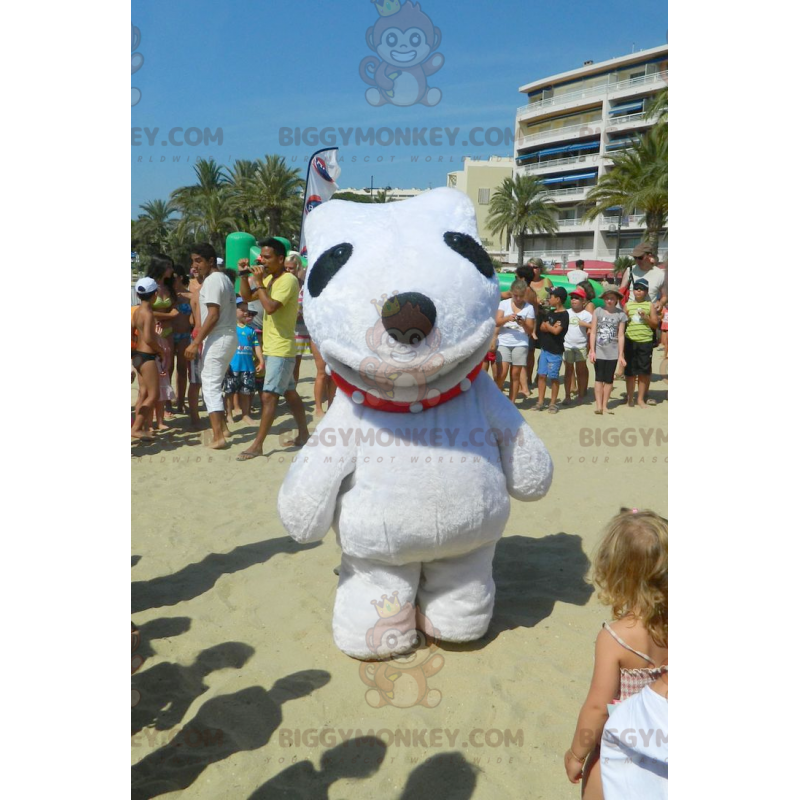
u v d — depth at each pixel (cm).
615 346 914
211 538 523
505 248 5153
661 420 900
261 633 391
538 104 5612
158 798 273
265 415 722
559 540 518
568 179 5338
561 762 289
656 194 2570
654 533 215
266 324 709
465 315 310
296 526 339
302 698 332
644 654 216
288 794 275
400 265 306
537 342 967
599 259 5028
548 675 347
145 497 612
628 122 4850
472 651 368
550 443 788
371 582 352
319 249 338
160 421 876
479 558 362
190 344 816
